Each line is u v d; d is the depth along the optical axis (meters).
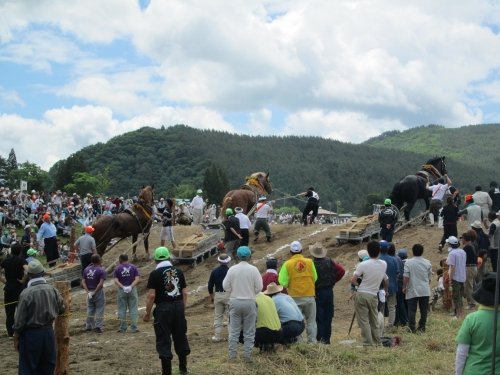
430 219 25.86
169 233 25.28
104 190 75.12
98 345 13.38
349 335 13.88
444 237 22.02
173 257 24.81
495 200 24.06
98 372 10.68
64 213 33.62
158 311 10.20
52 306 9.02
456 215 21.81
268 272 12.59
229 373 10.42
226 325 15.79
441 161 27.62
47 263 24.55
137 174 144.38
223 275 13.65
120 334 15.05
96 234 23.84
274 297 11.91
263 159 174.88
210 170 95.19
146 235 25.27
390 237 21.33
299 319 11.70
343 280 20.86
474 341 6.25
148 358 11.93
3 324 17.22
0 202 34.25
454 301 15.98
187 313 18.27
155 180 143.75
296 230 28.27
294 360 11.05
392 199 25.92
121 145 155.75
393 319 14.68
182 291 10.38
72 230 24.86
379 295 12.93
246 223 22.97
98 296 15.43
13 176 72.50
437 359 11.77
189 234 30.92
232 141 184.88
